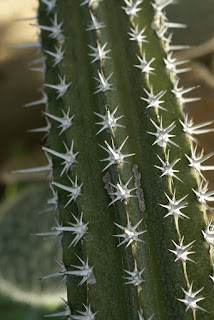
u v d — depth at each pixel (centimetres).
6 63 49
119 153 33
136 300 32
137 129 34
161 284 32
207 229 32
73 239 33
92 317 32
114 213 33
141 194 33
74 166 34
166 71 35
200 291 32
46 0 37
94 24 35
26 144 51
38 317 42
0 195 50
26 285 42
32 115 51
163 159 33
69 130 34
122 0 36
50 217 44
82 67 36
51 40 37
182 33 46
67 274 33
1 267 43
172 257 32
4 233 44
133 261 32
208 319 31
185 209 33
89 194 33
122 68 35
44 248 43
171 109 34
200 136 45
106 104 34
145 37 36
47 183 45
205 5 45
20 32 47
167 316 32
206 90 46
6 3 45
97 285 32
